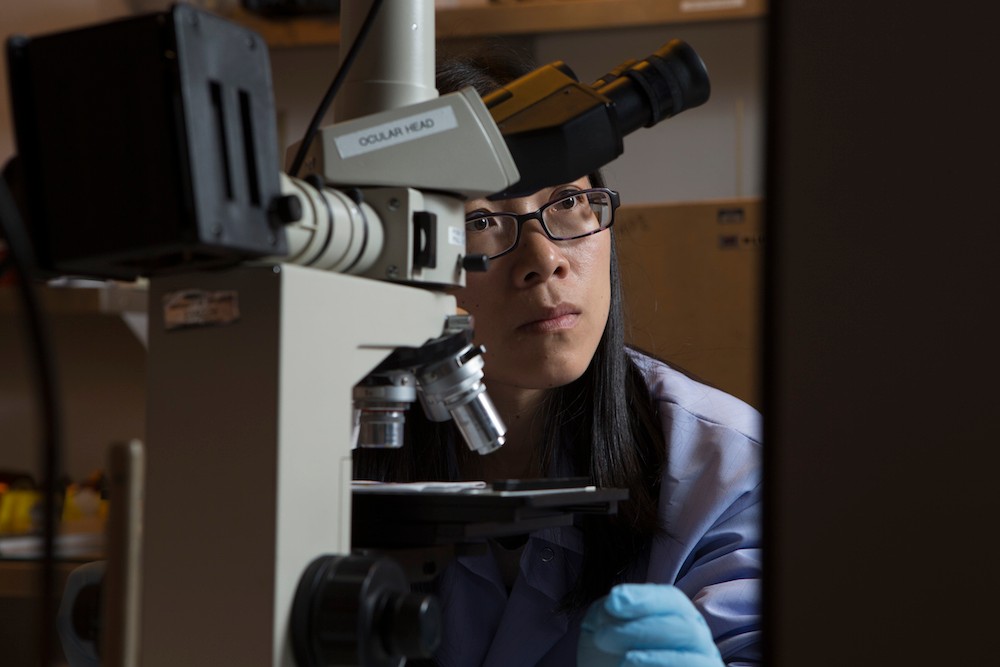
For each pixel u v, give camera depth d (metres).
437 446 1.30
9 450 2.64
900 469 0.38
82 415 2.64
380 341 0.71
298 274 0.63
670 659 0.72
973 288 0.37
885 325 0.38
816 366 0.39
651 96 0.87
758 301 0.39
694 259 2.25
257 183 0.60
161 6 2.83
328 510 0.66
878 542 0.38
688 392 1.34
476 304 1.15
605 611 0.74
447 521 0.73
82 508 2.28
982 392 0.37
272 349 0.62
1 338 2.60
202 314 0.64
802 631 0.38
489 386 1.26
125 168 0.58
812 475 0.38
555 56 2.74
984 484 0.37
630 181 2.75
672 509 1.21
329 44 2.77
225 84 0.58
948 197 0.38
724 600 1.07
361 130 0.73
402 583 0.66
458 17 2.63
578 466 1.27
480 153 0.76
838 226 0.38
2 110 2.64
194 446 0.64
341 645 0.61
